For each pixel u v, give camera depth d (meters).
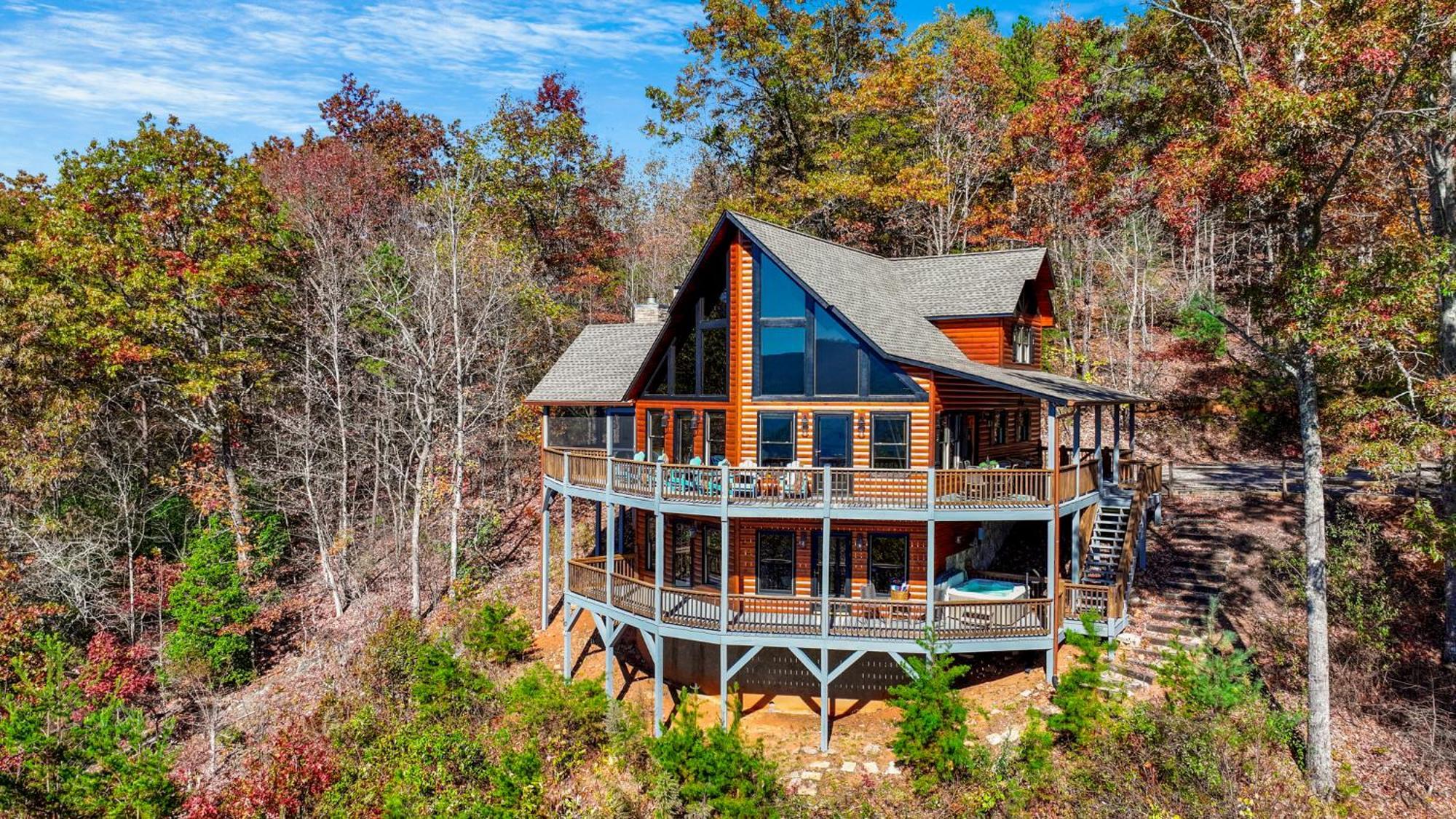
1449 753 16.12
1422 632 19.92
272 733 22.53
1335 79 16.22
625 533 28.27
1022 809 15.52
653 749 17.39
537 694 19.64
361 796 17.09
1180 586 22.61
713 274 22.77
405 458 35.97
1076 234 40.09
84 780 18.20
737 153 47.84
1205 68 22.55
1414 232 21.19
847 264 24.62
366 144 50.69
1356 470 30.88
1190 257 39.75
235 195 32.19
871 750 18.52
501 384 32.56
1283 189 17.02
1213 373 39.31
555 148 46.62
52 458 28.52
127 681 24.59
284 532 34.19
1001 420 25.97
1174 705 16.69
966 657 21.14
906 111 41.97
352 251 35.28
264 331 35.47
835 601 18.89
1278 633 20.23
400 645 22.59
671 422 23.80
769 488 19.94
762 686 21.45
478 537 32.81
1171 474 30.20
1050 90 35.28
